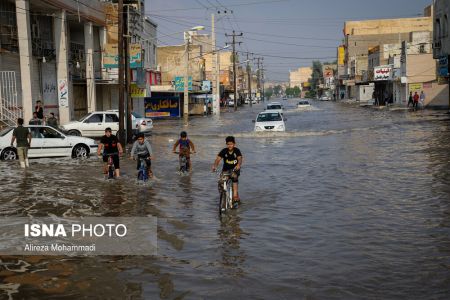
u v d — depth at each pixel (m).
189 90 63.41
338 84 136.12
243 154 20.59
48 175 15.43
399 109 55.06
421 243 7.86
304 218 9.64
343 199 11.32
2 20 28.00
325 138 27.05
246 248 7.75
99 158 19.92
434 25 46.22
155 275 6.61
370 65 94.50
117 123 29.22
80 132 29.14
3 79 27.27
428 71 60.75
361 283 6.22
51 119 25.98
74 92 37.22
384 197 11.38
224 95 107.25
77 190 12.87
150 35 51.53
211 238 8.35
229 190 10.62
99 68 39.94
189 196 12.05
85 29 36.25
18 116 28.14
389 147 21.39
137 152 14.34
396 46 84.44
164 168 16.95
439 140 23.06
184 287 6.17
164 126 42.78
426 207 10.29
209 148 23.64
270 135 29.95
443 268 6.71
